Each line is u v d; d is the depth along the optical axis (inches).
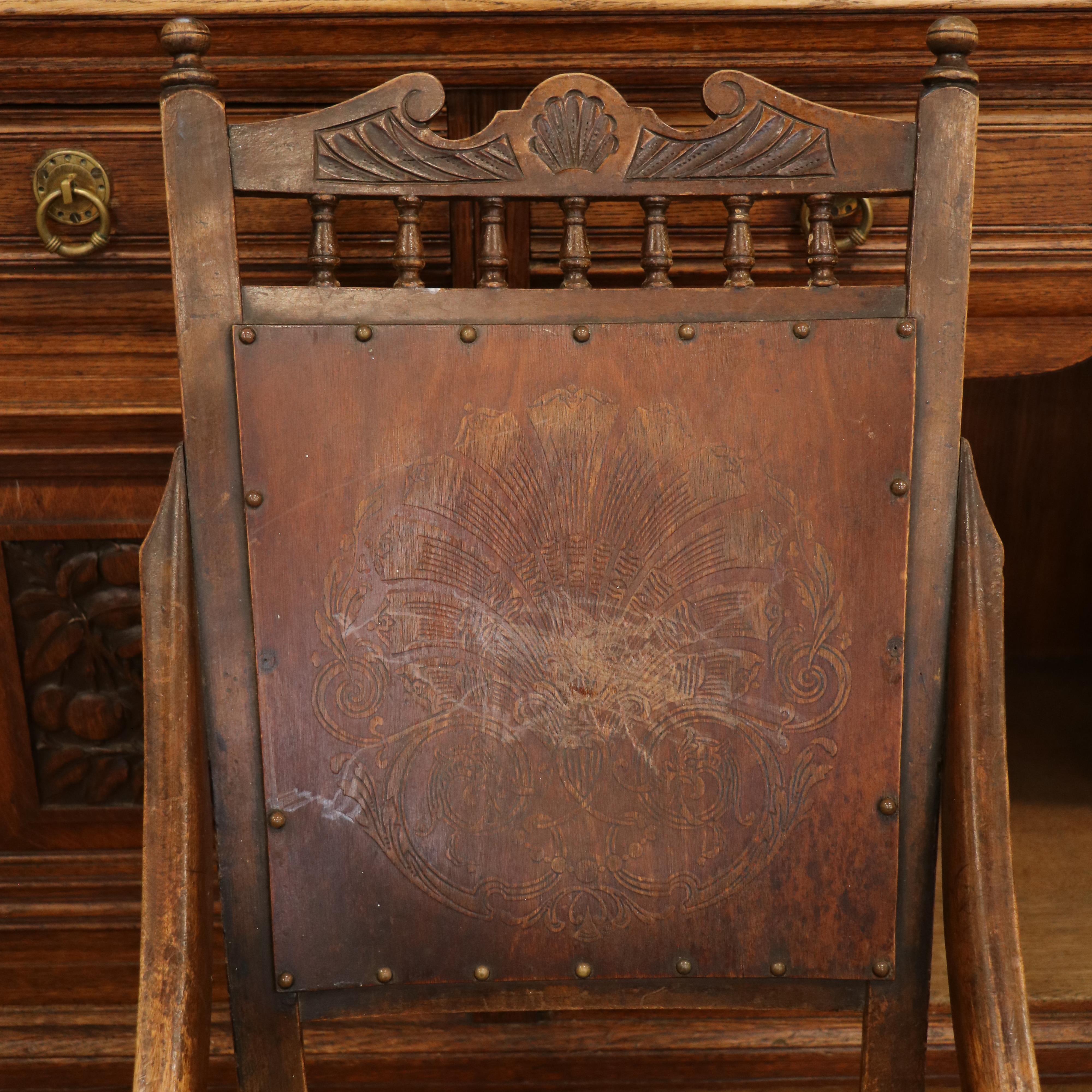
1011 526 81.0
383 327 26.9
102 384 34.7
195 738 26.4
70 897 40.1
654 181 27.0
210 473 27.0
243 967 27.9
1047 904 49.8
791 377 27.1
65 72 31.5
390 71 31.9
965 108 26.3
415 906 27.9
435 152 26.7
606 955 28.1
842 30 31.3
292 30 30.9
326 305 27.0
